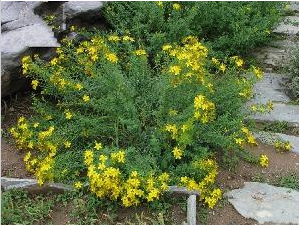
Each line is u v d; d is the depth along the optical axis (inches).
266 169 41.8
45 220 35.8
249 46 57.4
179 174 38.1
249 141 41.1
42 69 43.3
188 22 52.6
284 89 53.2
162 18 52.9
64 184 38.0
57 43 46.7
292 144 45.1
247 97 45.3
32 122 43.8
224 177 40.3
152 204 36.2
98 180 34.5
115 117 40.8
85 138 41.6
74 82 42.8
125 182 35.8
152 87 43.7
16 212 36.2
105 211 36.4
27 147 42.0
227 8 56.6
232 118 43.0
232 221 36.3
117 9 54.7
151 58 51.8
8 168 40.3
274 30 64.4
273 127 47.4
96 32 52.2
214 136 39.2
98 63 45.6
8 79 44.7
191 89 40.6
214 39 57.1
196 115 37.0
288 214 36.9
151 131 40.3
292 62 54.1
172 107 40.4
